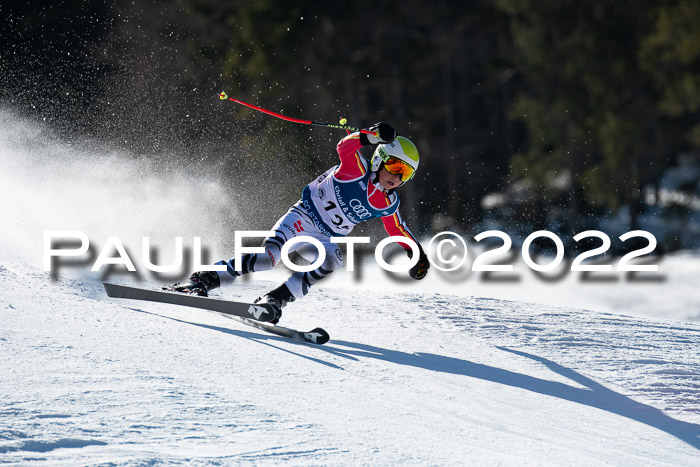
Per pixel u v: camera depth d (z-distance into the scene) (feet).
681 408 43.21
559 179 259.80
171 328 45.03
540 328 62.85
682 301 114.21
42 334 38.96
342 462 26.63
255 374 37.17
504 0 249.34
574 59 232.94
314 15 242.78
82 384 31.48
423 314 64.85
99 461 24.06
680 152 260.21
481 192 306.14
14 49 256.11
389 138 52.11
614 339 61.05
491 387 42.98
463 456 29.30
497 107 313.12
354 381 38.93
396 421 32.94
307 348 46.24
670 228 250.37
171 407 30.01
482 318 65.36
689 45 199.62
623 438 36.42
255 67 227.40
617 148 223.30
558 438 34.78
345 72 253.85
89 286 59.31
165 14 263.08
